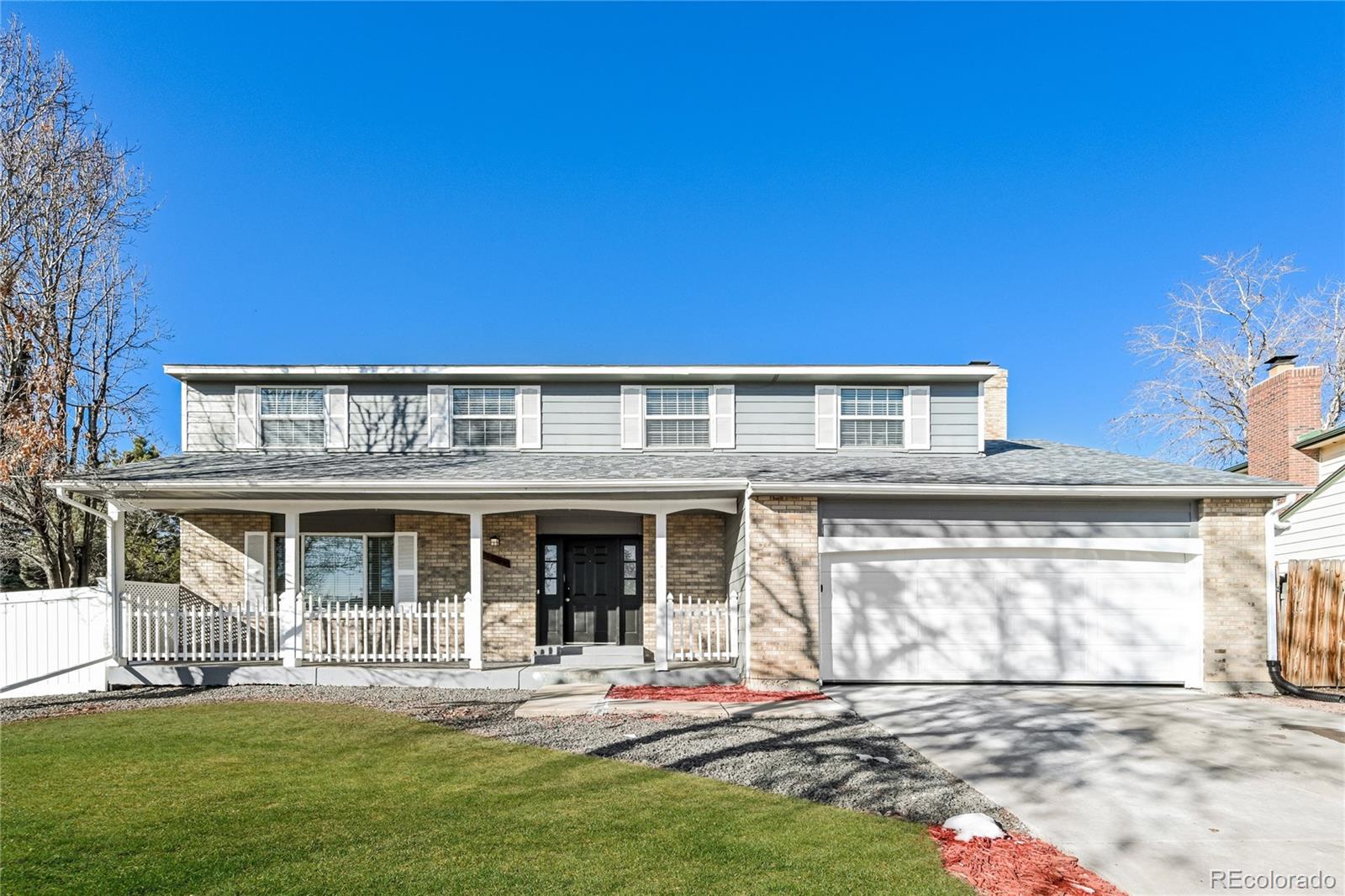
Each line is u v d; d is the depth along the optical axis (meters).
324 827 6.59
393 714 11.41
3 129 17.16
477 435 17.83
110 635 14.11
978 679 14.22
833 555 14.27
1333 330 30.50
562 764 8.70
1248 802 7.81
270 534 16.91
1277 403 19.33
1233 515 14.13
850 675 14.20
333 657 14.90
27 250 17.14
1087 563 14.39
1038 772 8.71
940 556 14.38
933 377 17.89
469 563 16.92
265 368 17.34
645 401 17.95
